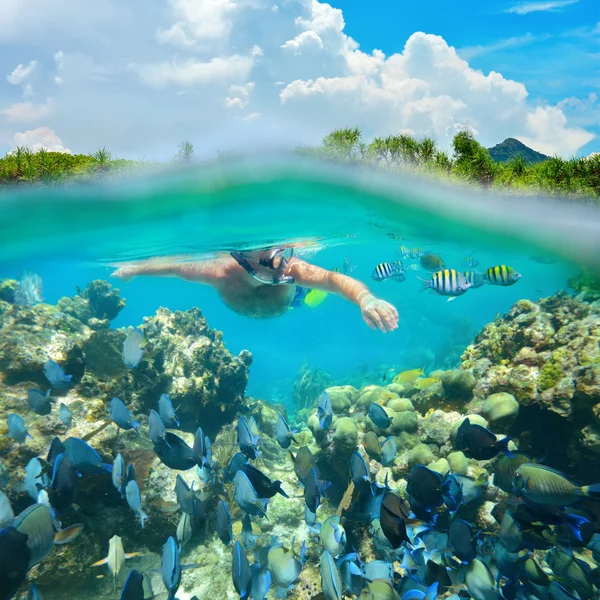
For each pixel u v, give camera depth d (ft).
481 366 9.04
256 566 4.54
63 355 7.93
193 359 10.04
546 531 4.39
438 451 7.51
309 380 18.45
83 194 8.20
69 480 4.51
